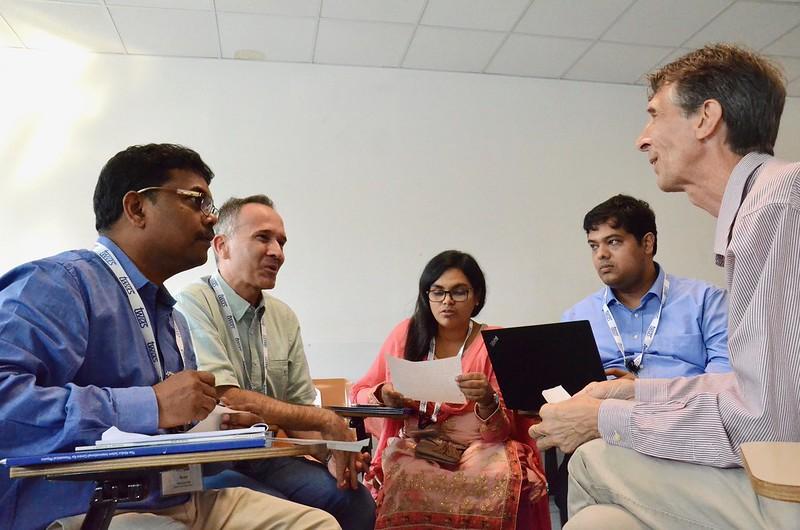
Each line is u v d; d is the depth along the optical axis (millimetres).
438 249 4379
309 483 1832
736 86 1154
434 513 1962
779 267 939
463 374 1976
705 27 4066
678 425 1004
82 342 1204
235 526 1362
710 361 2299
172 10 3742
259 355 2076
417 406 2189
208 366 1849
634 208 2439
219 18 3840
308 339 4125
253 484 1771
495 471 1991
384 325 4223
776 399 920
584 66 4566
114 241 1402
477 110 4613
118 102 4141
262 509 1389
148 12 3756
